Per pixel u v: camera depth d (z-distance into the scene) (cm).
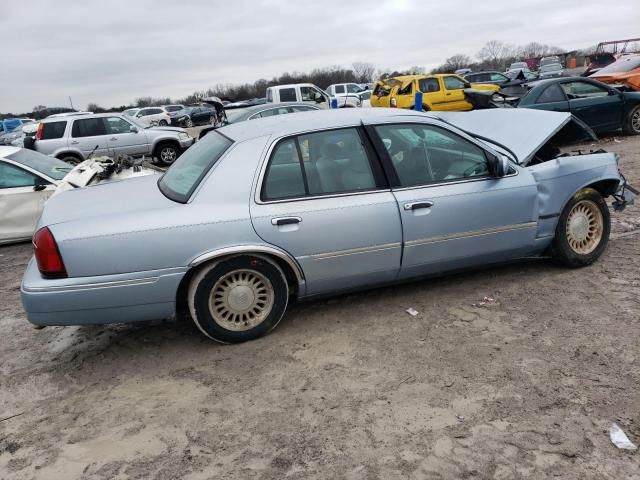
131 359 381
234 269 367
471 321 396
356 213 382
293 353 369
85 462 276
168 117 3130
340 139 391
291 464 264
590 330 370
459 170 416
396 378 330
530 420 283
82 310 347
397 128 408
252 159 370
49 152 1350
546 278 461
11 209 723
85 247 341
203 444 284
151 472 265
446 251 414
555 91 1162
